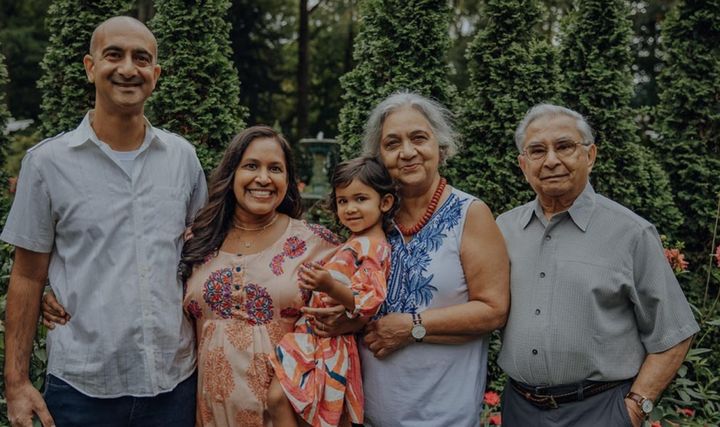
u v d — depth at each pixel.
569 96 4.92
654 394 2.18
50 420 2.21
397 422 2.24
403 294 2.26
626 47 4.88
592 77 4.82
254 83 18.23
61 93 5.25
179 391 2.29
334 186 2.39
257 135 2.37
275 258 2.32
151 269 2.22
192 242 2.35
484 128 4.78
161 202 2.29
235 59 17.81
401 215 2.39
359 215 2.32
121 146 2.28
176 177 2.36
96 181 2.20
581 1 4.95
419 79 4.70
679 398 3.63
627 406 2.18
